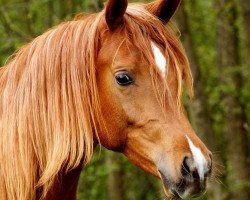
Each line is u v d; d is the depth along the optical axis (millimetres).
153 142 5246
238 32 17781
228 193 15055
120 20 5477
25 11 16906
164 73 5266
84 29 5535
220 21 16703
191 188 5023
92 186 17688
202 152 5062
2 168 5520
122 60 5324
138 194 20172
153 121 5227
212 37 19922
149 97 5266
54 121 5355
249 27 15070
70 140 5344
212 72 19391
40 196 5609
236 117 16344
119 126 5395
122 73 5301
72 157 5340
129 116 5328
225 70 16250
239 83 16734
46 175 5309
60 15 16875
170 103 5234
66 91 5383
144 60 5305
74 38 5484
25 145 5410
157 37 5426
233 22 16750
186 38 14227
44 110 5395
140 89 5285
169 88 5254
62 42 5496
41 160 5422
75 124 5359
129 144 5430
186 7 17953
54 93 5387
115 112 5379
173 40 5492
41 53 5504
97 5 12430
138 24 5473
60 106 5375
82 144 5348
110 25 5461
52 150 5352
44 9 17078
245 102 16828
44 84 5422
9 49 15688
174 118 5203
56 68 5422
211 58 19625
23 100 5457
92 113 5402
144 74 5289
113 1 5379
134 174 19672
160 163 5176
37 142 5410
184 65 5488
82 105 5359
